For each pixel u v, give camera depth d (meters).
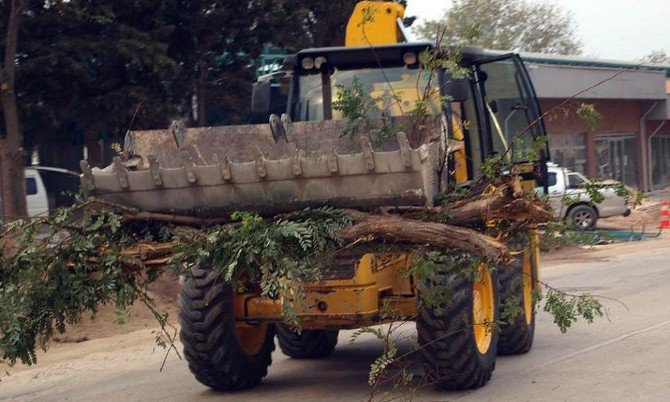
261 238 6.09
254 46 20.80
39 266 6.25
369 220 6.28
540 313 12.12
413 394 7.21
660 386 7.50
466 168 8.77
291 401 7.62
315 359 9.88
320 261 6.24
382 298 7.35
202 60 20.34
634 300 12.76
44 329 6.43
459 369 7.23
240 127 7.43
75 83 18.25
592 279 15.64
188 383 8.75
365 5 10.28
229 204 6.62
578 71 32.91
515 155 7.11
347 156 6.36
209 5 19.91
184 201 6.67
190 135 7.46
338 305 7.13
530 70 30.77
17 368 10.27
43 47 17.69
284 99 9.82
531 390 7.57
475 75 9.16
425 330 7.14
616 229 23.94
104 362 10.38
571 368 8.44
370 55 8.76
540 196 7.00
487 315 7.76
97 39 18.12
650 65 39.31
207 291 7.59
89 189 6.72
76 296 6.34
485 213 6.39
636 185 39.28
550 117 7.44
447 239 6.12
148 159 6.64
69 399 8.51
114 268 6.39
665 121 40.59
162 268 6.62
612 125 37.75
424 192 6.32
